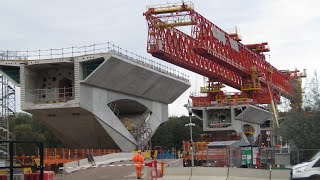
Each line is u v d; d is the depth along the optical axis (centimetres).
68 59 5291
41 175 1644
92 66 5341
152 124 7100
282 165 3788
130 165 4319
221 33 8069
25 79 5459
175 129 13038
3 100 5434
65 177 3484
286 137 4509
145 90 6556
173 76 6975
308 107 4512
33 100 5550
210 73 8838
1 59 5472
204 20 7500
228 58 8294
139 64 5850
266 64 10431
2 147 4669
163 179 3138
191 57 8138
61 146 10250
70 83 5772
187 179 3098
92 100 5525
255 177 2961
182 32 7944
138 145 6631
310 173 2116
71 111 5469
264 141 10450
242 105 8600
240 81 10331
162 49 7231
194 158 5134
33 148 7944
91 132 5891
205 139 8712
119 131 6084
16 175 2044
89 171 3894
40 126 11038
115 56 5291
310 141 4231
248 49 9525
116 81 5775
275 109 8362
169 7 7194
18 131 9031
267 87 10481
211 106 8762
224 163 4525
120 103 6606
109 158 4984
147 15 7219
